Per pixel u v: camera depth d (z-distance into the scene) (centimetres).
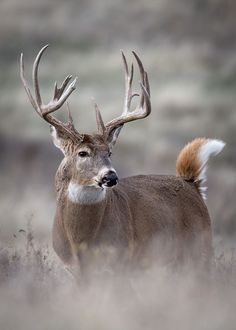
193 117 7012
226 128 6844
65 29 9475
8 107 7469
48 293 2084
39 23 9638
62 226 2211
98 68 8250
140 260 2284
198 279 2281
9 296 2038
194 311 1936
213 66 8250
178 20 9638
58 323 1850
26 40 9281
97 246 2186
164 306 1983
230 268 2308
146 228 2288
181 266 2391
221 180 4962
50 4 10069
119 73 8088
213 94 7594
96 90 7675
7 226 3912
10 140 5641
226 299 2050
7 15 9788
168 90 7500
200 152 2508
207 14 9788
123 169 5484
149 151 6038
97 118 2281
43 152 5300
